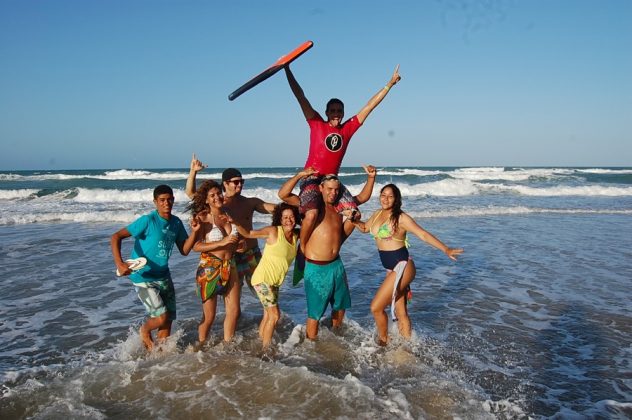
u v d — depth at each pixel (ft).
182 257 33.45
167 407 12.90
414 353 17.02
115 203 71.77
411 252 35.73
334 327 19.35
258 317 20.89
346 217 17.33
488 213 60.34
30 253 34.47
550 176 132.77
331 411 12.66
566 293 24.81
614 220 54.29
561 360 16.60
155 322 16.75
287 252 17.43
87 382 14.30
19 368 15.71
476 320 20.68
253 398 13.35
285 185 17.33
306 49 17.20
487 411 12.98
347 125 17.92
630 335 18.93
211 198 16.81
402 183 105.60
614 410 13.28
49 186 108.99
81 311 21.85
